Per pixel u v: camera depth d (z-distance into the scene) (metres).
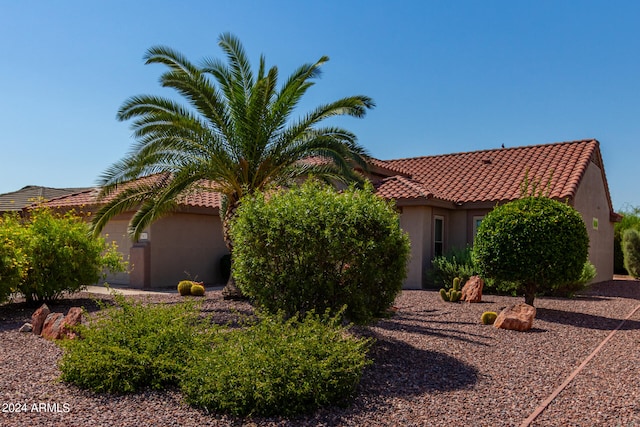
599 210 21.14
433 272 16.88
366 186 8.42
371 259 7.60
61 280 12.38
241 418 4.91
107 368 5.67
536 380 6.34
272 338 5.71
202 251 18.98
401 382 6.12
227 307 11.70
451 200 17.97
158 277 17.28
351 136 13.34
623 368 6.95
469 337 8.82
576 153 19.20
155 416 4.94
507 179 18.77
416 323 10.11
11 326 9.74
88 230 12.82
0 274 10.74
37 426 4.66
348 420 4.89
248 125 12.39
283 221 7.59
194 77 12.05
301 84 12.71
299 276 7.59
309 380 5.16
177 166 12.52
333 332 6.03
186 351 6.00
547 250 11.34
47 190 28.69
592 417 5.07
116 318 6.68
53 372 6.38
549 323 10.45
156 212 12.27
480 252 12.10
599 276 21.28
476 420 4.95
